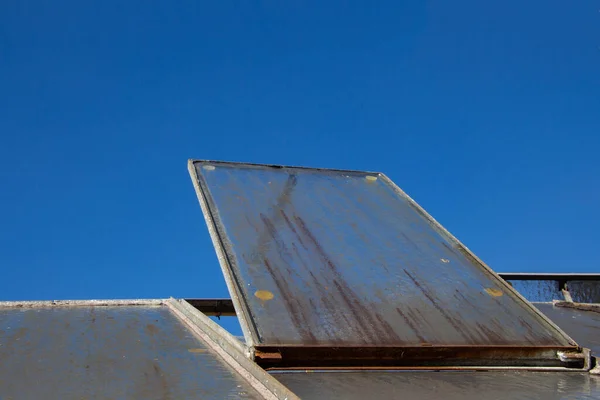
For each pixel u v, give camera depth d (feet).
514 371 7.84
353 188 12.34
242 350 7.09
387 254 10.11
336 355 7.30
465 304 9.08
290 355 7.11
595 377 7.75
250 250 9.18
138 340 8.03
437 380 7.16
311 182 12.15
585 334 10.44
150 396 5.90
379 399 6.29
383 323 8.13
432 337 8.02
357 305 8.44
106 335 8.26
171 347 7.72
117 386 6.16
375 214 11.47
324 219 10.75
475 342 8.09
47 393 5.91
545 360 8.16
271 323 7.58
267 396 5.94
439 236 11.10
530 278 14.93
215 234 9.39
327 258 9.52
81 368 6.72
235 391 6.10
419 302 8.86
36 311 9.92
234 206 10.40
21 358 7.06
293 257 9.31
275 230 9.95
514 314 9.07
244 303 7.88
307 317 7.88
